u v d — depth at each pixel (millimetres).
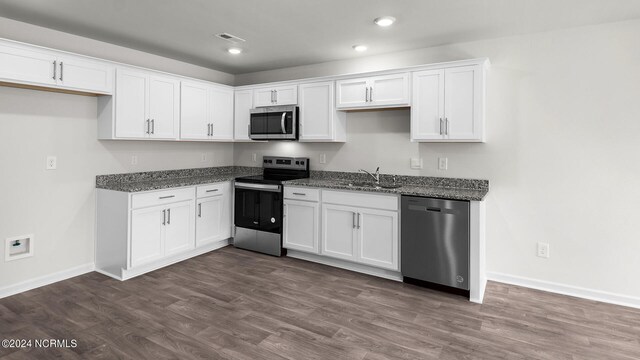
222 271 3564
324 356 2115
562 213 3107
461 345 2250
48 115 3160
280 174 4621
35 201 3107
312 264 3820
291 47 3686
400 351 2176
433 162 3652
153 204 3469
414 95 3369
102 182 3570
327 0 2562
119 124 3393
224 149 5027
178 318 2564
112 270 3391
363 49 3729
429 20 2906
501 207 3344
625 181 2877
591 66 2953
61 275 3287
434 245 3064
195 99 4145
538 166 3180
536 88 3160
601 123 2936
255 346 2215
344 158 4211
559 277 3137
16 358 2055
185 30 3203
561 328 2477
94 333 2344
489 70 3354
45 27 3119
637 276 2857
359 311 2711
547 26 2994
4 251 2932
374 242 3404
